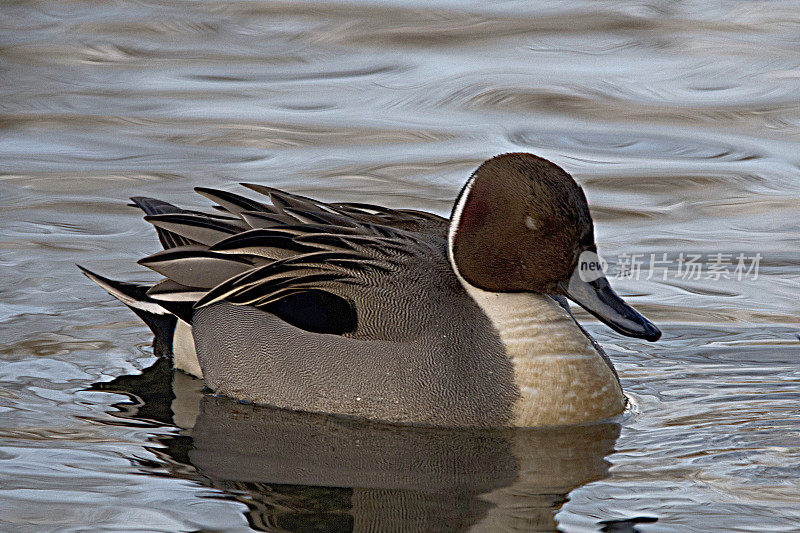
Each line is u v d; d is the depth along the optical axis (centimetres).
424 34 2230
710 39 2200
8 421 953
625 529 755
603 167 1658
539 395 952
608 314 946
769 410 984
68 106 1889
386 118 1842
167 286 1085
